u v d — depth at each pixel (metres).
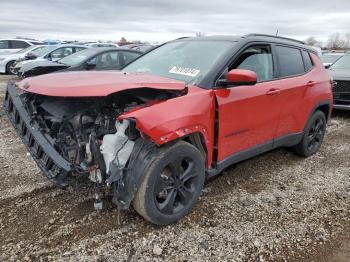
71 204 3.40
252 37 3.99
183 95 3.09
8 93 3.82
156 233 3.02
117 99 3.08
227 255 2.78
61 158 2.82
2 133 5.84
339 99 8.12
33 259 2.65
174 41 4.57
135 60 4.55
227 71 3.50
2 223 3.09
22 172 4.15
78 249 2.78
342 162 4.96
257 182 4.14
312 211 3.50
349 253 2.88
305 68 4.80
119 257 2.71
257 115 3.80
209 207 3.48
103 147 2.80
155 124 2.73
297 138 4.69
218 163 3.47
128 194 2.79
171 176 3.04
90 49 9.80
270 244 2.94
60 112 3.12
